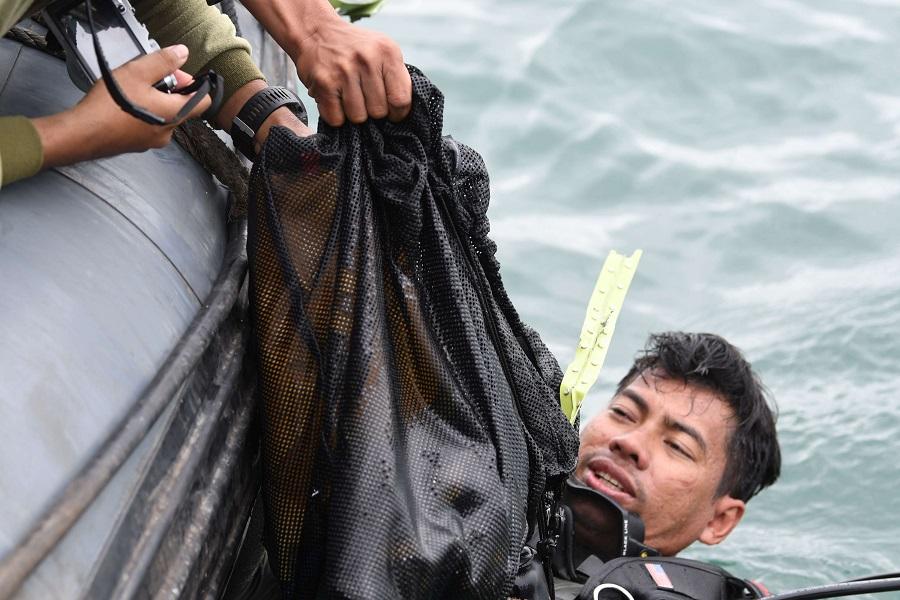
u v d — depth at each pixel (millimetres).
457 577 4023
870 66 13656
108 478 3230
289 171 4277
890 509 9148
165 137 4004
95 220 3926
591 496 6254
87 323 3561
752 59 13562
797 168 12250
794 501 9258
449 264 4398
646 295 10781
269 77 6102
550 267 10852
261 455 4285
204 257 4387
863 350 10266
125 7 4195
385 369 4156
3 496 2996
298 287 4219
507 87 12828
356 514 3916
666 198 11820
